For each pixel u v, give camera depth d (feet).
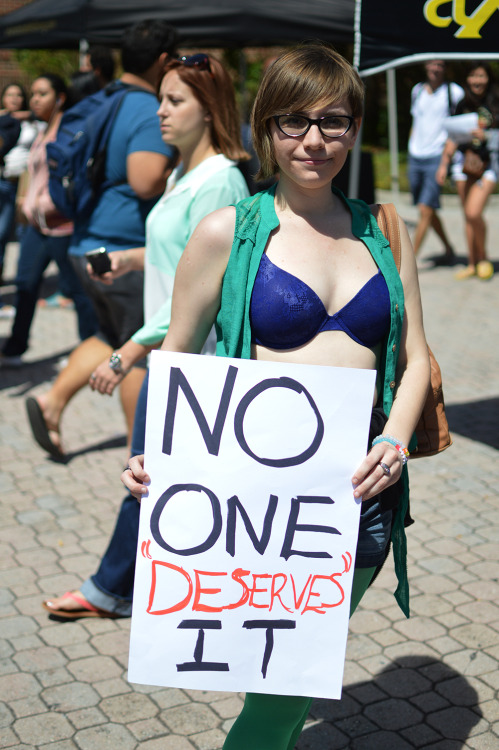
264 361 5.83
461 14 12.93
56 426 15.30
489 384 19.48
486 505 13.76
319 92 5.64
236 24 21.61
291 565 6.04
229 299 6.09
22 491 14.46
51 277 30.40
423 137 29.58
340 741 8.63
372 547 6.39
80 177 13.39
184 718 9.01
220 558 6.03
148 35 12.91
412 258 6.46
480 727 8.80
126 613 10.84
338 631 6.07
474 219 28.09
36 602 11.16
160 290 10.12
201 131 9.59
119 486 14.69
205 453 5.94
